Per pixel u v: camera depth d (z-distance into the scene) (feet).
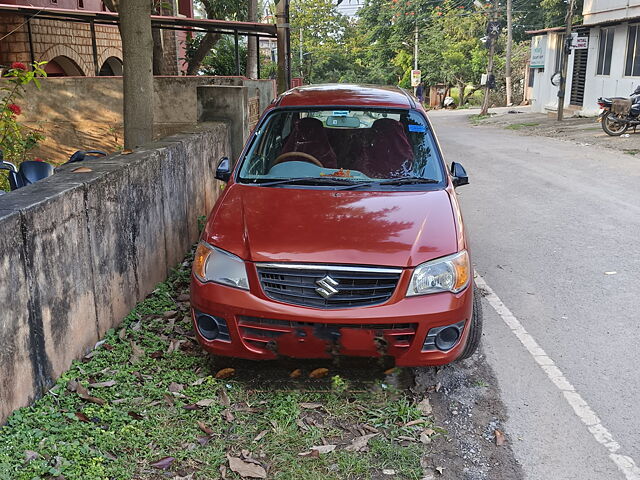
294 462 11.16
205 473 10.80
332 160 16.46
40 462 10.37
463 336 13.03
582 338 16.37
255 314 12.56
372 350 12.51
